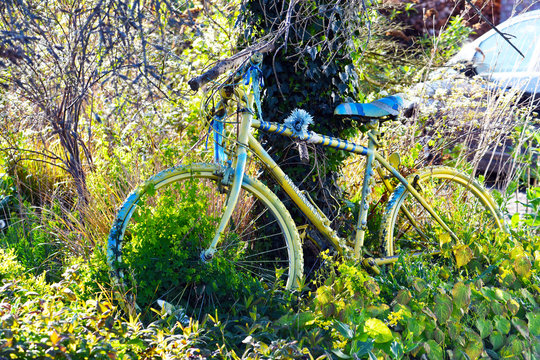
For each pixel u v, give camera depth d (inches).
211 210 141.4
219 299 123.6
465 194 177.6
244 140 123.8
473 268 149.4
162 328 107.7
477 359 124.4
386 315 122.3
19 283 111.6
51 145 175.5
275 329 114.9
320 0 134.2
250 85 125.6
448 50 248.5
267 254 146.9
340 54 141.2
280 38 134.2
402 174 157.2
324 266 143.6
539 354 130.6
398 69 223.9
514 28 248.7
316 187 146.0
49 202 168.9
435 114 193.6
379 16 226.1
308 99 141.0
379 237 150.5
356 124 149.9
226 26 156.6
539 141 188.9
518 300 138.2
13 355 80.5
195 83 108.0
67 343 85.0
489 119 185.8
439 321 124.2
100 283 117.1
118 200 145.2
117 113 131.5
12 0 101.6
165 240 119.5
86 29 109.9
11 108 164.4
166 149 146.9
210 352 106.8
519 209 210.4
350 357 111.3
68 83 128.2
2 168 167.8
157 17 99.9
